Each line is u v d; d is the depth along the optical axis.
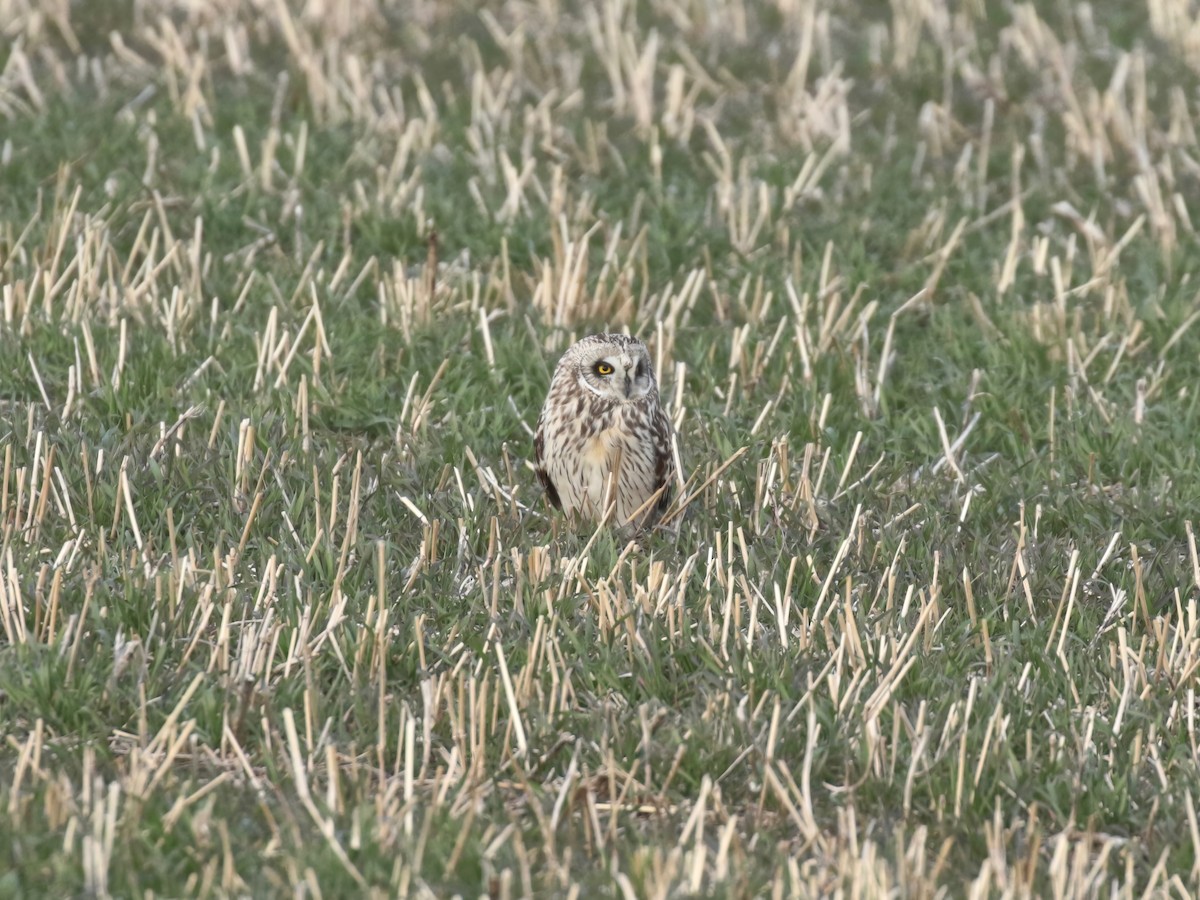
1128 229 24.48
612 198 24.12
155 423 16.75
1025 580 14.00
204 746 11.52
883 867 9.97
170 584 12.84
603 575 14.03
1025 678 12.69
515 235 22.11
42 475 15.04
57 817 10.23
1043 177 26.02
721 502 15.70
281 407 16.91
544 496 15.90
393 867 10.02
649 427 15.38
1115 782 11.47
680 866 10.20
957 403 18.66
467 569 14.26
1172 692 12.75
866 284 21.16
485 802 11.03
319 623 12.87
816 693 12.48
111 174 23.25
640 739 11.73
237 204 22.84
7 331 18.23
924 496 16.08
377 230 21.94
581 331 20.00
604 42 31.41
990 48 31.80
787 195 24.25
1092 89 28.17
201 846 10.09
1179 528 15.77
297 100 27.84
